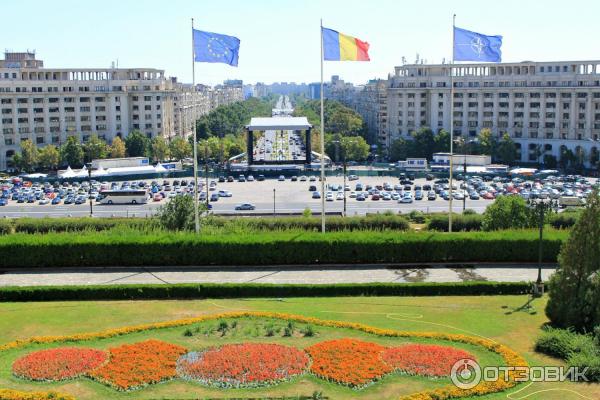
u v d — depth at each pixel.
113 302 83.00
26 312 78.62
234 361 61.31
